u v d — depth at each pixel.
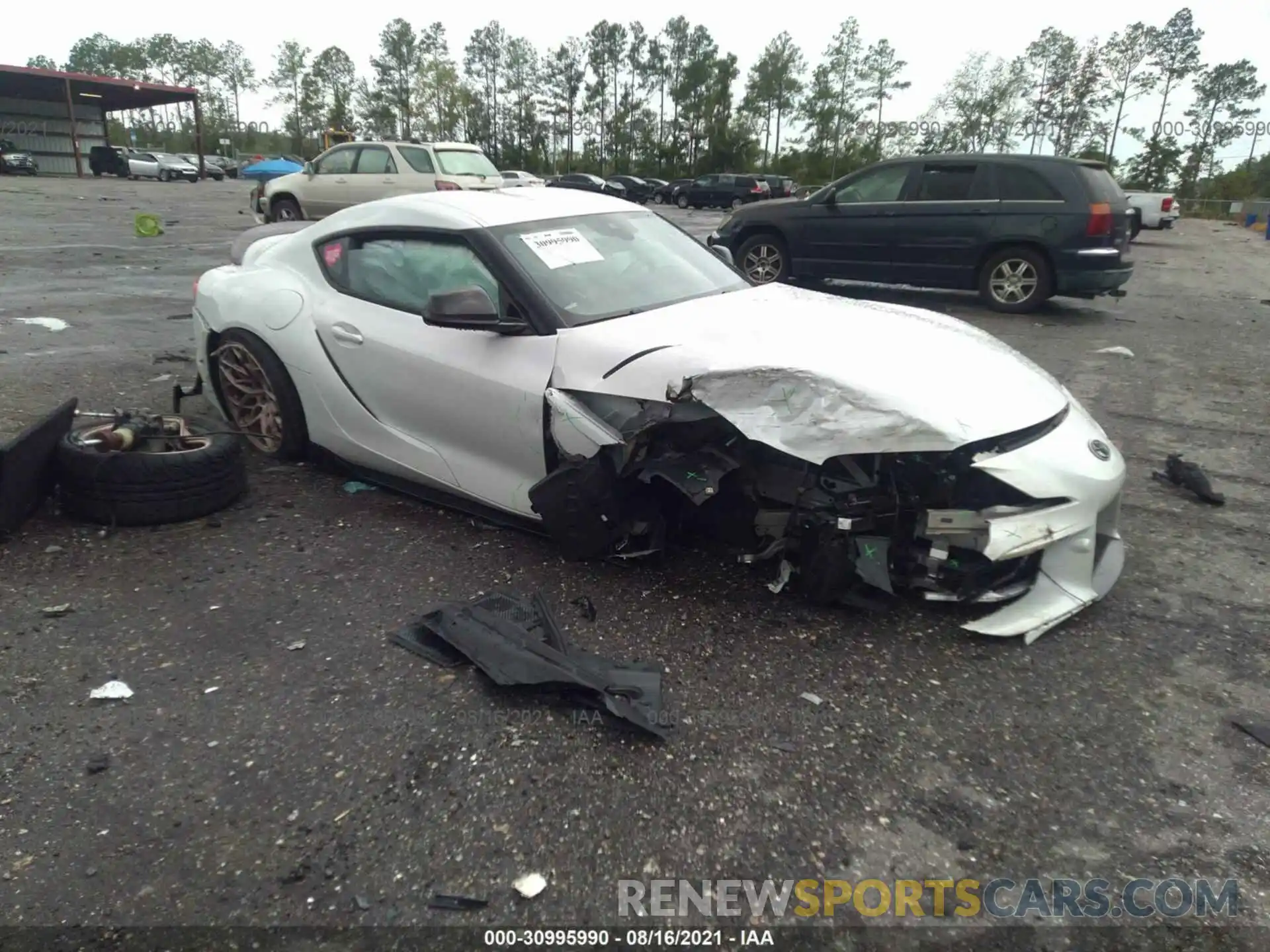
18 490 3.47
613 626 2.96
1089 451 2.97
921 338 3.23
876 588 3.04
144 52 100.06
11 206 19.30
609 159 87.00
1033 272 9.55
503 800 2.17
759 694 2.61
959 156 9.76
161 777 2.23
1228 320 9.78
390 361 3.66
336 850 2.01
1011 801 2.22
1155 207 25.83
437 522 3.79
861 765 2.33
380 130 82.69
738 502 3.20
